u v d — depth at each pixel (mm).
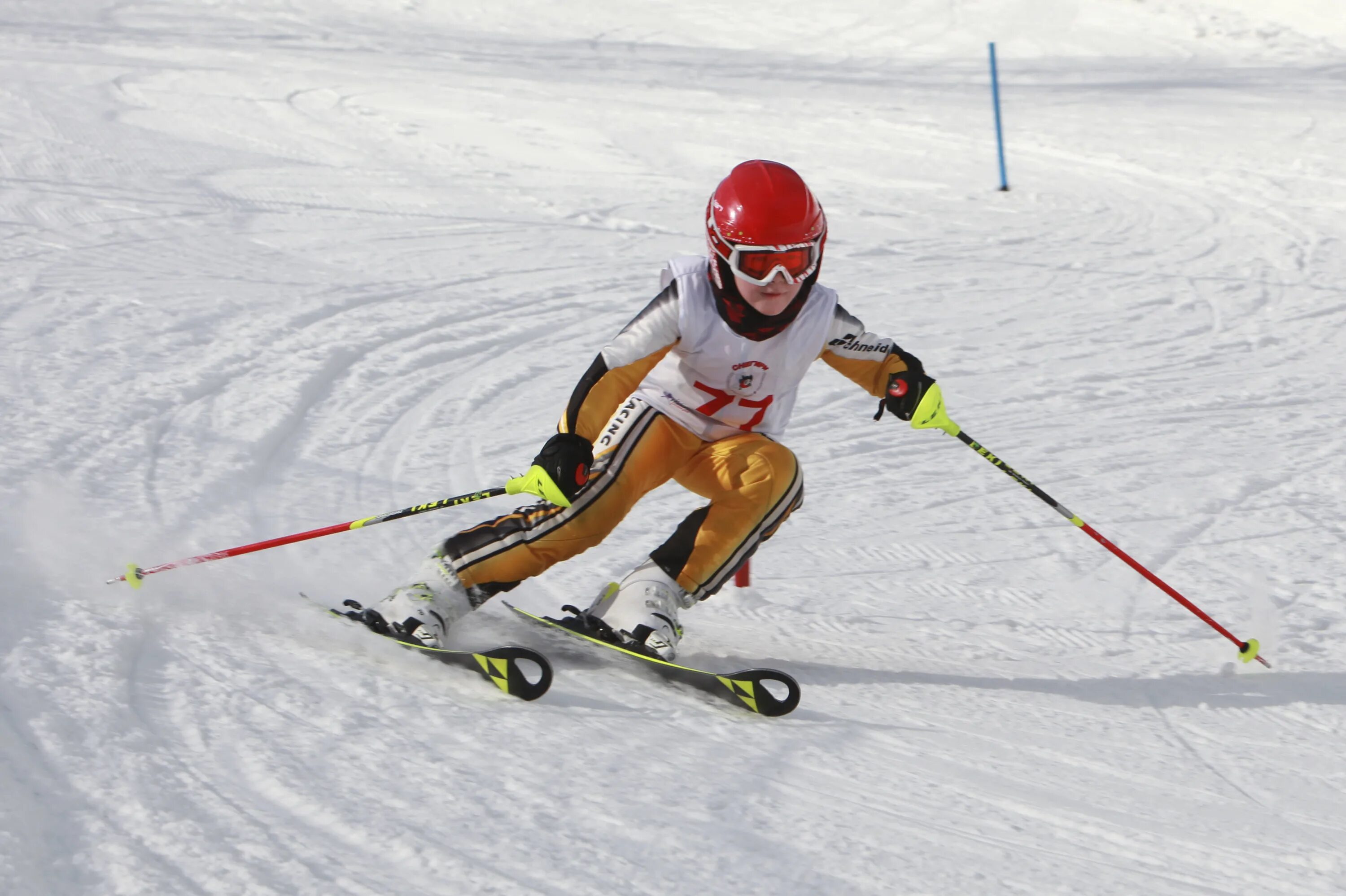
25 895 6250
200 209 34594
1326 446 21984
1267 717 11812
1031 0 93000
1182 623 14500
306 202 37375
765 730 10070
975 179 49219
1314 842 8984
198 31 77625
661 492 17797
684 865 7383
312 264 29797
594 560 14984
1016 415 23000
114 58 63562
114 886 6484
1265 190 47844
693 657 12133
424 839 7293
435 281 29281
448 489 17203
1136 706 11898
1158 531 17609
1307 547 17141
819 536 16797
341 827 7348
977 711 11344
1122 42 85188
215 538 13781
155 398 18719
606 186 44281
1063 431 22219
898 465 20062
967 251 37500
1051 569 16078
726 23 90438
